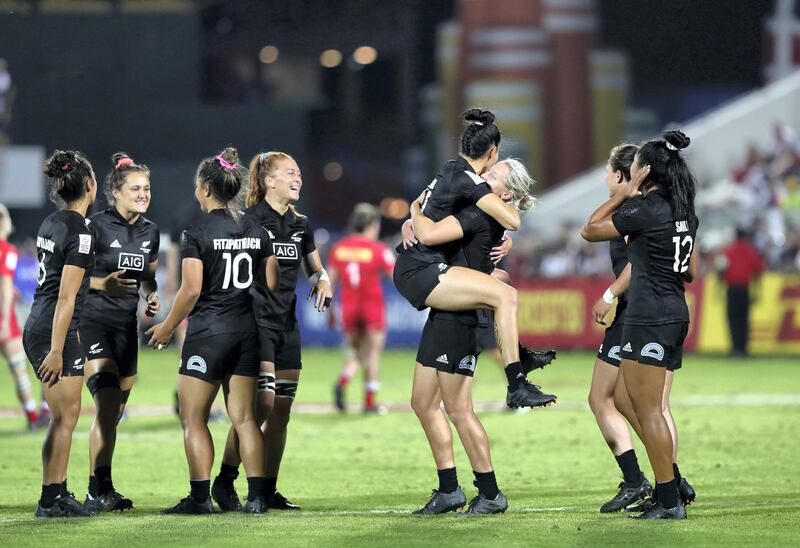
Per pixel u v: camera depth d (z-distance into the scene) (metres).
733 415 53.47
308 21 167.38
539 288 94.12
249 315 29.23
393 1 173.00
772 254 96.31
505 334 27.67
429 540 25.14
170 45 117.12
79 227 28.33
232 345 28.92
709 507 30.03
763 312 88.56
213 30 157.88
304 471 38.56
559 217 113.31
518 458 41.28
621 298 30.25
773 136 109.81
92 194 28.97
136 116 116.56
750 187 107.62
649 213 26.78
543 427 49.81
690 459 40.53
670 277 27.08
